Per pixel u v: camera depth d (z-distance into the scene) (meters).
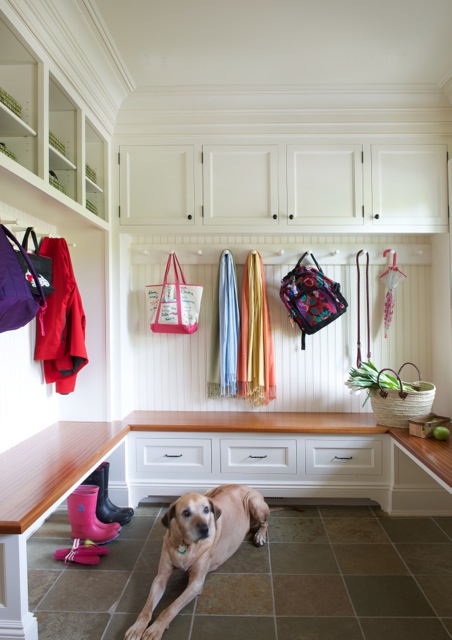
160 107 2.48
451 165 2.44
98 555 1.97
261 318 2.65
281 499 2.55
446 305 2.56
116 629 1.52
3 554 1.37
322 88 2.36
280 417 2.66
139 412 2.80
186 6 1.75
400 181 2.48
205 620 1.57
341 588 1.74
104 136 2.43
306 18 1.82
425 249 2.76
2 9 1.43
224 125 2.50
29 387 2.25
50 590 1.74
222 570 1.87
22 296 1.55
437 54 2.08
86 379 2.54
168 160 2.51
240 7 1.76
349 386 2.49
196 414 2.74
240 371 2.66
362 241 2.81
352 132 2.49
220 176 2.50
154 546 2.07
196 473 2.47
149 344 2.85
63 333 2.29
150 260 2.81
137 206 2.52
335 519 2.35
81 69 1.99
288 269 2.80
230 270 2.69
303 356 2.82
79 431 2.34
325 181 2.49
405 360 2.79
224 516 1.87
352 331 2.80
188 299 2.56
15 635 1.36
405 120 2.47
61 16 1.71
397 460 2.39
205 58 2.11
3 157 1.44
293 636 1.49
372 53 2.07
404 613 1.59
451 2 1.73
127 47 2.02
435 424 2.21
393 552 2.00
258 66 2.18
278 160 2.49
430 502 2.39
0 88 1.58
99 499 2.25
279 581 1.79
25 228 1.95
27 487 1.59
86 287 2.53
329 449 2.44
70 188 2.13
